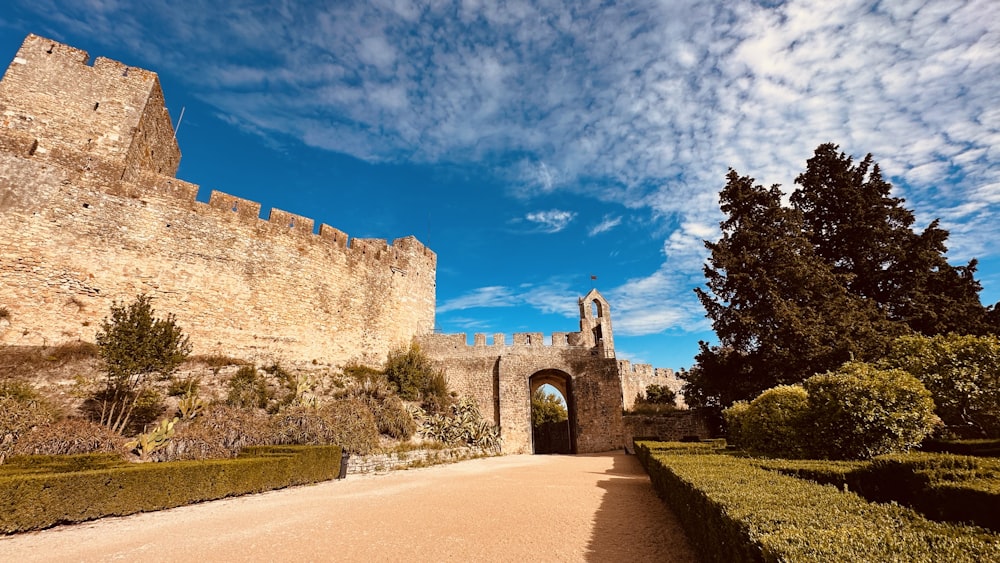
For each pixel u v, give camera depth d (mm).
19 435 11727
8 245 17172
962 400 13500
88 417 15164
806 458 11227
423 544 6957
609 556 6266
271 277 25156
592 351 33875
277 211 26641
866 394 10492
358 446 17734
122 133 22422
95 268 19078
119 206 20438
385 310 32312
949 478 6332
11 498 7855
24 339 16703
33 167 18562
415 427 23453
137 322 15828
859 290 24922
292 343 25219
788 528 3893
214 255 23062
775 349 21406
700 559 5844
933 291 24688
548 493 11586
